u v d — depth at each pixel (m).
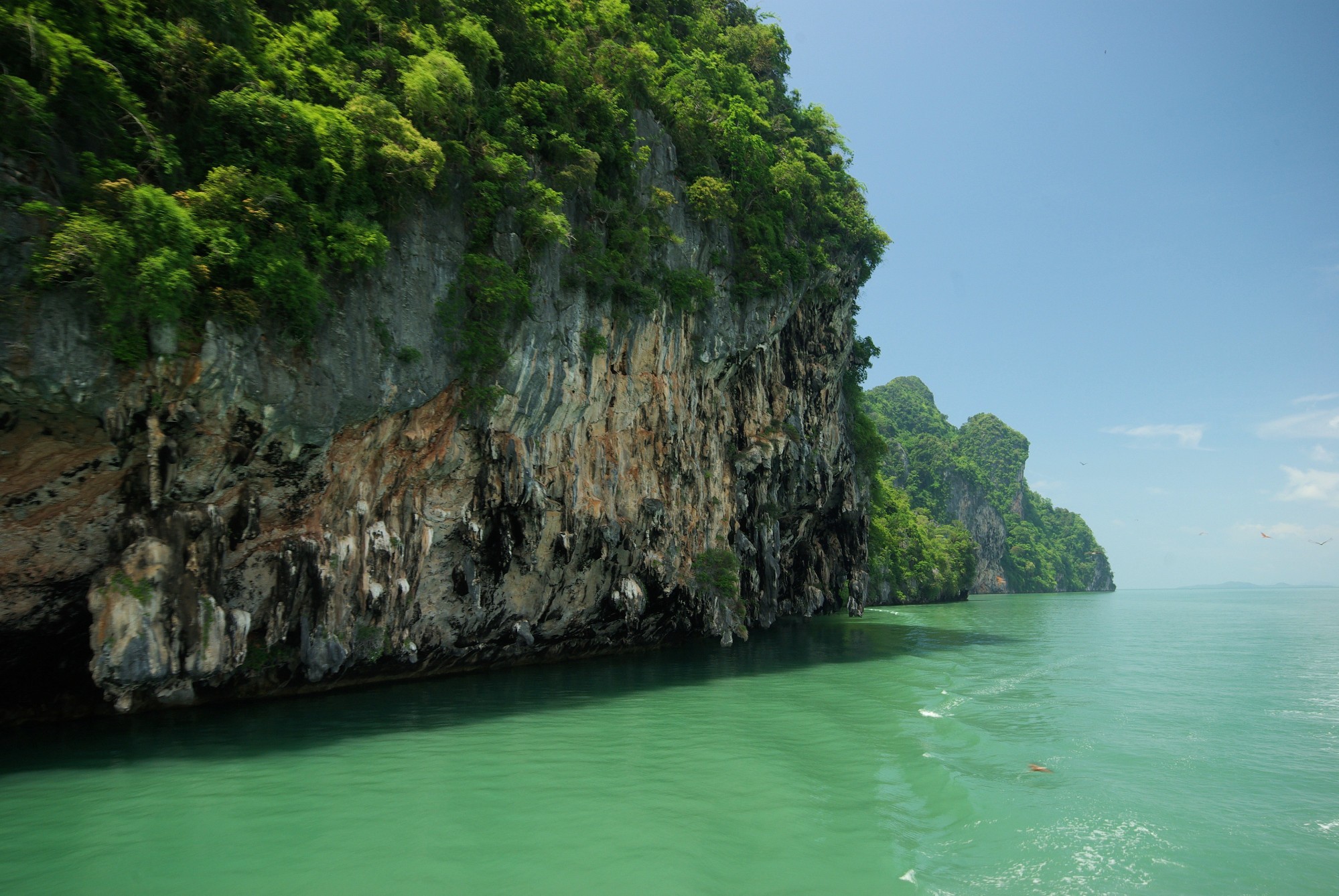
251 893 9.21
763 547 45.25
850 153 57.09
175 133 17.95
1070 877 10.26
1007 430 183.50
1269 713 20.98
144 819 11.70
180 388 17.31
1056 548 187.62
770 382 46.25
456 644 26.36
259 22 20.22
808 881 9.84
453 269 23.75
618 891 9.35
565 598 29.91
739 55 51.56
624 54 32.22
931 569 98.62
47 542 16.80
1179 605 104.94
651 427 33.66
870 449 66.75
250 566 20.20
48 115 14.94
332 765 14.72
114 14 16.64
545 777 14.06
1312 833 12.05
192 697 19.34
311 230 19.38
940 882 9.95
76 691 18.45
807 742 17.11
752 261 39.25
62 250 14.80
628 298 30.69
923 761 15.55
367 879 9.62
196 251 17.17
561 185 27.75
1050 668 30.41
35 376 15.05
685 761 15.27
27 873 9.76
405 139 20.89
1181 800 13.52
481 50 25.02
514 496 25.53
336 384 20.30
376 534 22.36
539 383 26.12
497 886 9.45
